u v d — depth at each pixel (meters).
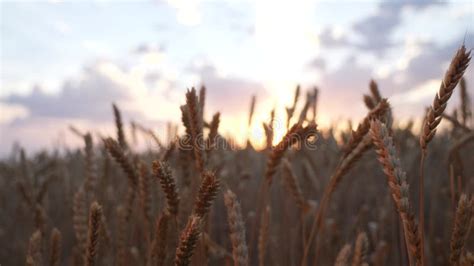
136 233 0.93
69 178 1.41
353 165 0.62
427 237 1.32
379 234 1.17
